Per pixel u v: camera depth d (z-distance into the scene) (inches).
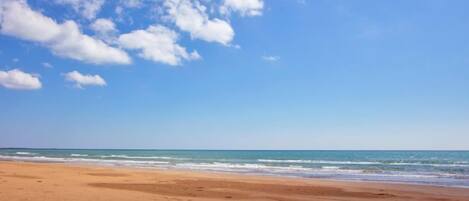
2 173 838.5
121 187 650.8
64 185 629.0
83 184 673.6
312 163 2146.9
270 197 581.3
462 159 2805.1
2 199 421.1
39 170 1003.3
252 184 787.4
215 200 510.3
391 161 2464.3
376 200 585.6
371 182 914.1
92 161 2242.9
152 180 821.9
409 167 1727.4
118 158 2822.3
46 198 443.5
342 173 1294.3
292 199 567.8
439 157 3356.3
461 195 664.4
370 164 2026.3
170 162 2194.9
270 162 2292.1
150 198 494.9
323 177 1106.1
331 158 3127.5
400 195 655.1
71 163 1900.8
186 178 900.0
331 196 626.5
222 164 1985.7
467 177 1126.4
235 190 667.4
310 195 633.6
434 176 1167.6
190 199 504.4
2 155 3331.7
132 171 1110.4
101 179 807.1
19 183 614.2
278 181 884.0
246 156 3705.7
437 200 597.9
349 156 3713.1
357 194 661.9
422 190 739.4
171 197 518.6
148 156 3444.9
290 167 1697.8
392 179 1045.2
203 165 1850.4
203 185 740.7
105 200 454.3
